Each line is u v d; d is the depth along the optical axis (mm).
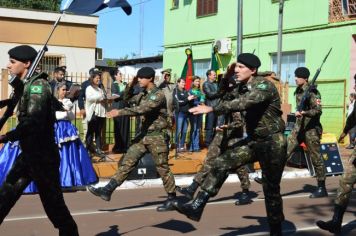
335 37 18203
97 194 7301
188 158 11477
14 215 7395
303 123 9078
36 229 6590
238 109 5164
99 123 10891
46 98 4562
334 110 17875
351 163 6227
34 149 4664
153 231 6531
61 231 4945
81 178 9250
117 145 12102
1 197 4758
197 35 24219
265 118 5363
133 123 13062
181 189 7867
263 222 7117
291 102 19781
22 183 4805
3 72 11883
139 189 9852
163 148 7434
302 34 19453
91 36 22234
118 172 7348
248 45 21812
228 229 6688
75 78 16000
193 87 12586
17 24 20641
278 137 5367
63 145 9156
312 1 19031
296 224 7004
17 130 4379
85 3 8141
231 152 5426
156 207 8086
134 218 7289
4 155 8641
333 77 18250
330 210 8008
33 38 20953
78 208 7977
